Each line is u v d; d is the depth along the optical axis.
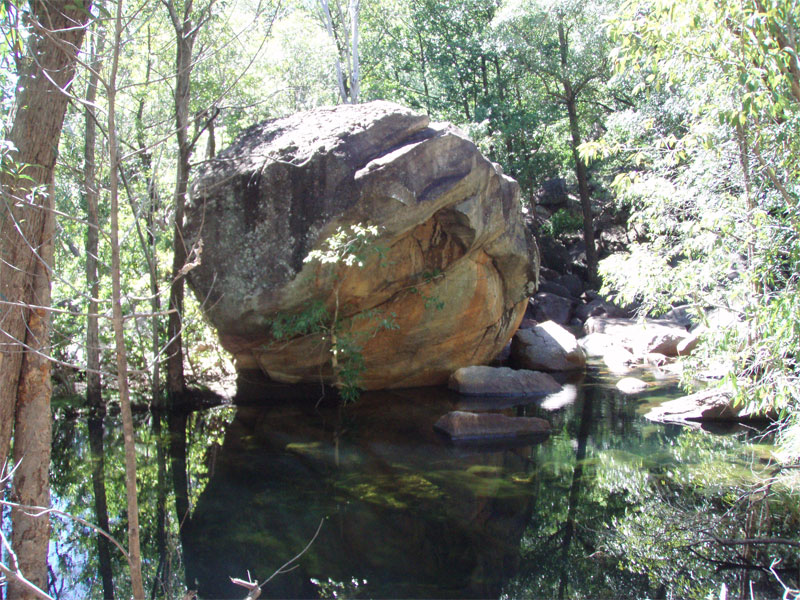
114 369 11.70
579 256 25.66
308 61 20.36
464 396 12.42
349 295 10.94
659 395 12.46
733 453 8.79
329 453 8.91
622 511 6.94
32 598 4.31
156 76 11.62
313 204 10.16
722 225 7.69
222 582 5.54
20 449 4.40
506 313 13.72
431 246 11.50
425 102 26.53
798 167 7.22
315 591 5.39
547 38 22.86
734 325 7.12
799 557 5.91
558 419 10.77
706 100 7.46
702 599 5.16
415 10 26.83
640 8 7.09
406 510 6.98
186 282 11.14
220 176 10.70
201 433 9.95
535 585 5.44
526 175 24.69
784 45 6.31
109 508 7.16
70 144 9.48
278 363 11.89
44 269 4.38
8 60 3.99
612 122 16.25
